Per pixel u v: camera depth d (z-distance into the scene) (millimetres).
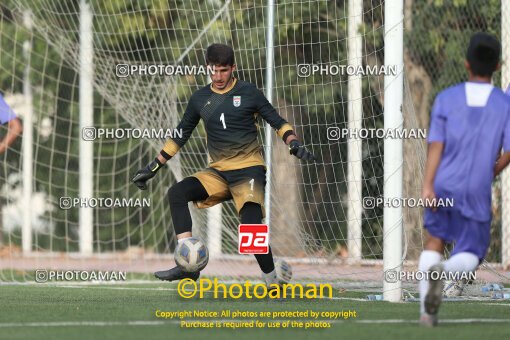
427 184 21312
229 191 28875
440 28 52500
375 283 36031
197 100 28609
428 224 21516
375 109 41219
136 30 42156
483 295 32688
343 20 41562
